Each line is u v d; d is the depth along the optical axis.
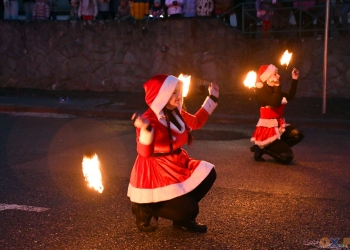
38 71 16.80
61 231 5.10
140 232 5.03
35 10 17.02
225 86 14.98
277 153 7.86
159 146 4.62
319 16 14.07
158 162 4.62
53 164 8.00
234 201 6.02
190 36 15.16
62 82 16.64
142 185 4.64
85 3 16.30
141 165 4.68
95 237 4.93
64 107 13.72
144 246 4.69
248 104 13.52
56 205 5.95
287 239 4.84
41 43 16.70
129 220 5.39
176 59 15.37
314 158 8.30
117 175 7.34
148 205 4.77
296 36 14.63
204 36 15.02
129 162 8.16
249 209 5.73
